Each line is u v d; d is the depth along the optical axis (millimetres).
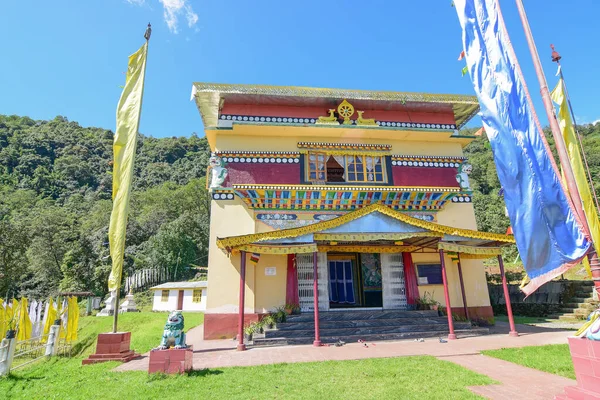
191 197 68500
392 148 15984
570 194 5418
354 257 15477
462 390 5730
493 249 12656
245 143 15148
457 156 16172
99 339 9438
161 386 6375
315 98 15336
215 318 12961
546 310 17672
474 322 13820
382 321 12266
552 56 8383
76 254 41375
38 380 7871
